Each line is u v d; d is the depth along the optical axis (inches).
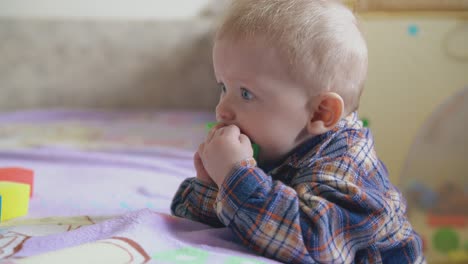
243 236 26.2
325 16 29.0
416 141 64.7
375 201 26.7
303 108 28.4
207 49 102.3
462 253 65.4
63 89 103.2
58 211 34.9
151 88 104.0
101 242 23.2
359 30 30.5
